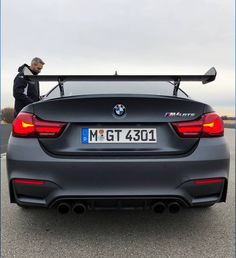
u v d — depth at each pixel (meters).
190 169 2.61
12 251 2.75
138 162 2.58
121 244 2.87
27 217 3.57
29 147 2.65
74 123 2.64
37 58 5.50
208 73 2.91
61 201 2.63
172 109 2.66
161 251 2.73
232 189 4.73
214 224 3.35
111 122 2.63
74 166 2.58
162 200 2.64
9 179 2.74
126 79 2.93
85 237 3.03
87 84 3.47
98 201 2.63
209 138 2.69
